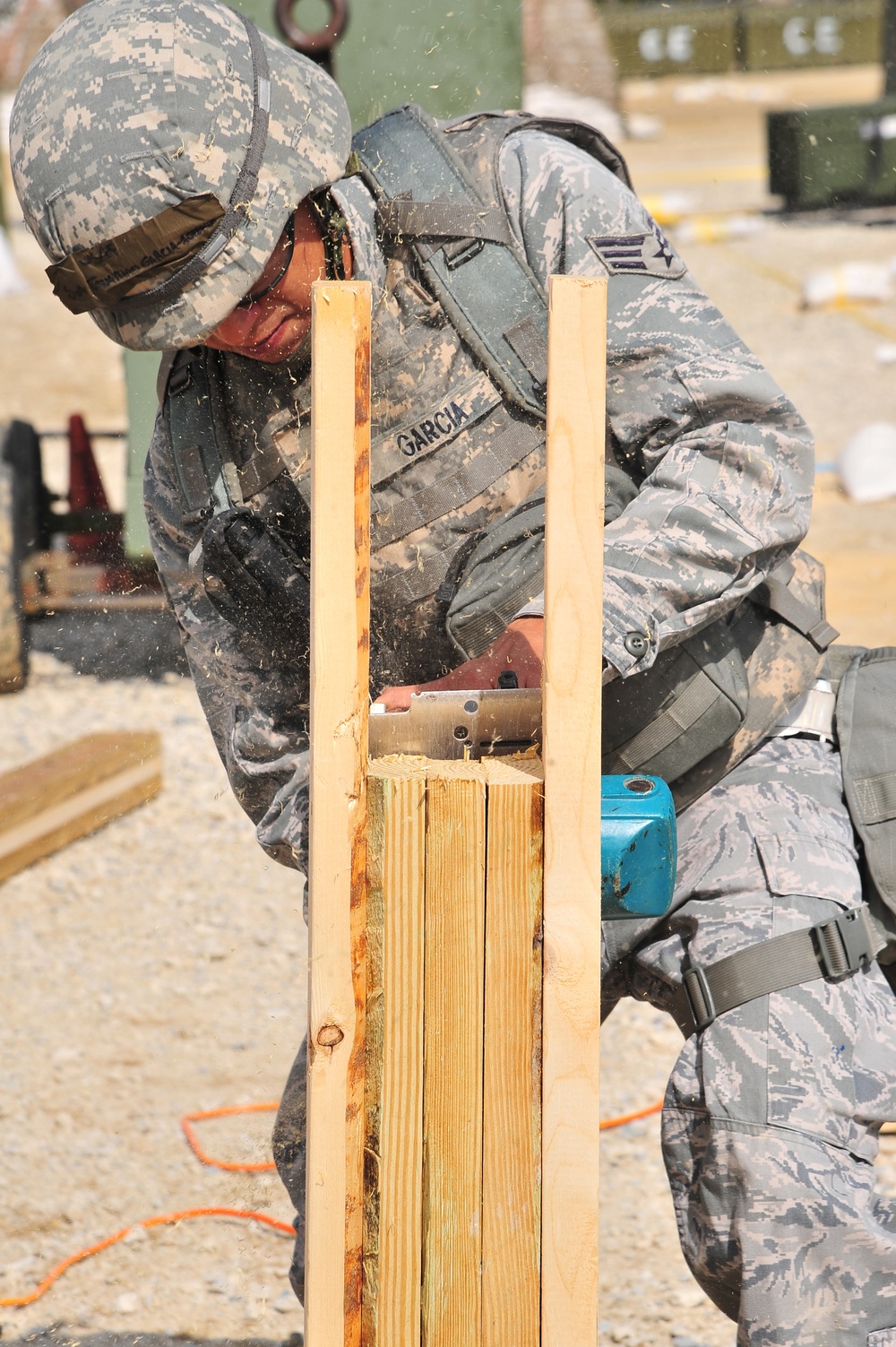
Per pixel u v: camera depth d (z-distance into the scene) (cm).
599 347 289
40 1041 811
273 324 408
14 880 1016
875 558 1466
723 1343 564
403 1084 316
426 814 307
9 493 1280
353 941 307
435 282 405
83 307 394
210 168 375
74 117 375
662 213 3275
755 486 379
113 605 1334
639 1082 749
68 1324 592
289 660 441
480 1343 322
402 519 420
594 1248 313
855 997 375
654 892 339
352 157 414
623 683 404
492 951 311
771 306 2594
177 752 1202
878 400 2011
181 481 439
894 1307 347
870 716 417
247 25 396
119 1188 684
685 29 5891
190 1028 823
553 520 295
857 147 3159
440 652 438
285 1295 610
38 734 1212
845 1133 360
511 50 1089
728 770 413
